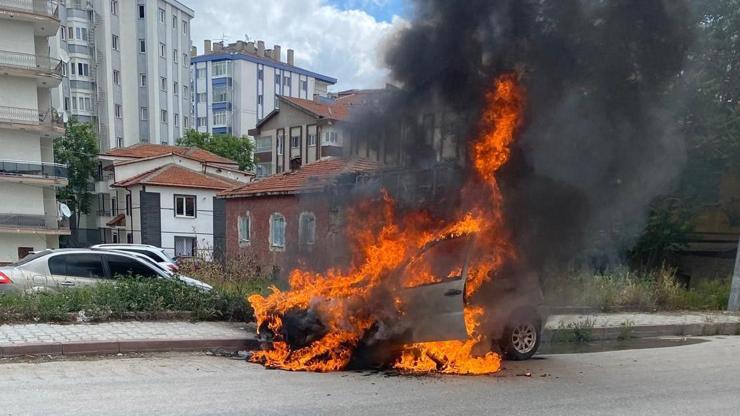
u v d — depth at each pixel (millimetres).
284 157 42281
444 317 7242
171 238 39406
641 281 15031
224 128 79312
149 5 61094
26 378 6297
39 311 9172
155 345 8055
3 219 34219
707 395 6457
